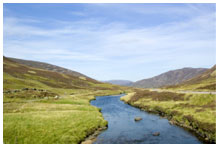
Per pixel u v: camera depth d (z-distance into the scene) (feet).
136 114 179.11
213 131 99.81
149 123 141.59
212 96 165.68
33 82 403.95
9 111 134.82
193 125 120.47
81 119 130.52
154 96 249.34
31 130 98.63
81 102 219.61
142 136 110.52
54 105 174.60
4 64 519.19
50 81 489.67
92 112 159.02
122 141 101.71
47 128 103.91
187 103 172.86
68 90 417.69
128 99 289.53
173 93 231.30
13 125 101.55
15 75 432.66
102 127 129.39
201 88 292.20
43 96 231.91
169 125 133.90
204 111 133.90
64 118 126.00
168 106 180.14
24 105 160.04
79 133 106.83
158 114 174.19
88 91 467.93
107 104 257.75
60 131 103.04
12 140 87.51
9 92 215.51
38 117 121.08
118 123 143.13
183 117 137.80
